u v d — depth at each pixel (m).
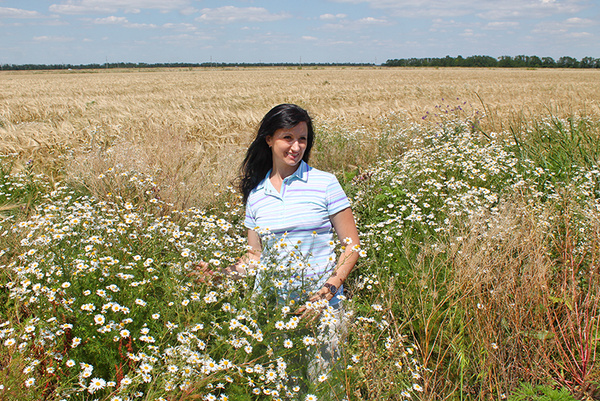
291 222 2.52
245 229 3.90
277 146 2.50
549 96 20.86
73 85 43.03
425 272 2.99
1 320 2.45
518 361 2.42
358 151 7.31
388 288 2.81
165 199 4.32
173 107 16.08
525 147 6.39
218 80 52.03
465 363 2.38
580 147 5.98
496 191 4.76
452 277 2.85
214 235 2.92
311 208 2.53
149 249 2.82
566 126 7.59
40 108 15.08
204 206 4.47
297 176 2.57
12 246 3.18
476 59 132.00
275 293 2.27
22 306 2.44
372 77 56.88
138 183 4.21
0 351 2.04
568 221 3.31
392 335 2.47
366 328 2.28
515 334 2.43
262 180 2.78
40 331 1.93
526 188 4.54
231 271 2.57
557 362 2.40
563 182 4.69
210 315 2.27
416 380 2.23
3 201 4.57
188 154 6.09
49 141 6.96
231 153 5.97
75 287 2.22
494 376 2.32
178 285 2.31
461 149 5.78
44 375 1.84
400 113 10.17
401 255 3.40
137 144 6.51
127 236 2.97
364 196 4.55
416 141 7.34
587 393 2.24
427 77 55.47
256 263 2.44
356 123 9.93
